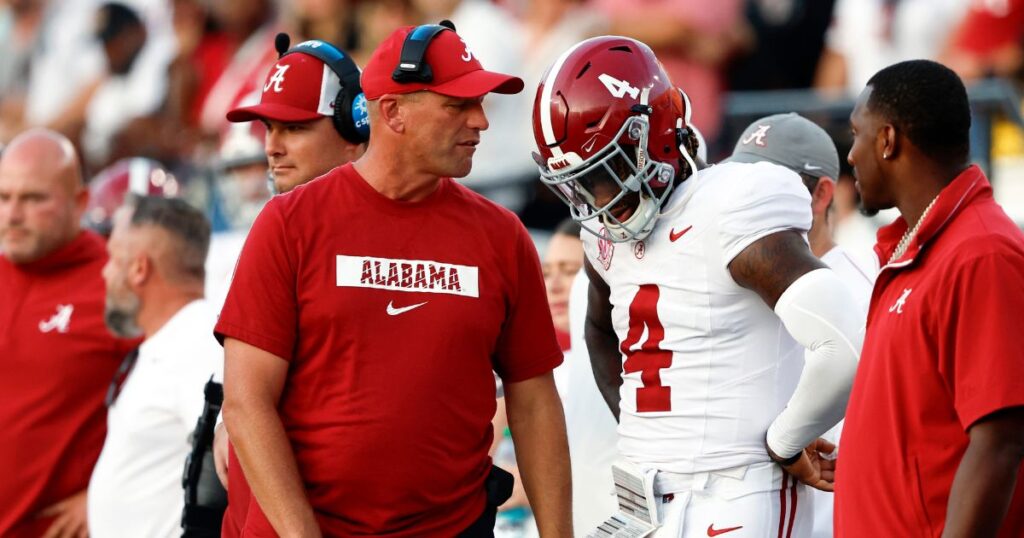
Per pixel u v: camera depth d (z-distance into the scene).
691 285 12.29
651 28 25.91
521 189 25.48
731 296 12.22
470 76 11.98
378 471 12.03
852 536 11.24
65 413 18.91
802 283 11.76
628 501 13.00
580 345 15.51
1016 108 22.52
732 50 26.45
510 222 12.76
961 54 27.22
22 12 37.28
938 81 10.99
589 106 12.11
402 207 12.29
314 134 13.99
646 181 12.16
